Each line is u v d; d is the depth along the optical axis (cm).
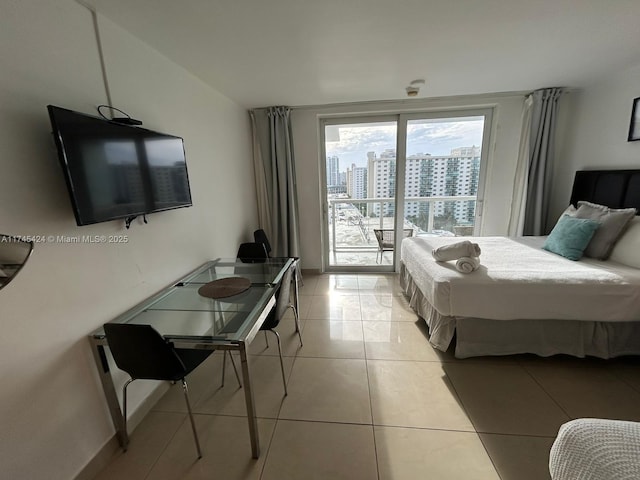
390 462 133
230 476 129
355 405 166
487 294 187
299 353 218
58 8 119
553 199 326
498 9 150
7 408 100
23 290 104
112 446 140
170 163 180
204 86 240
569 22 164
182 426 156
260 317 150
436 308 197
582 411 158
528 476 124
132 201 147
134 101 163
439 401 168
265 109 332
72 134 113
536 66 229
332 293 330
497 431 147
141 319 148
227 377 194
